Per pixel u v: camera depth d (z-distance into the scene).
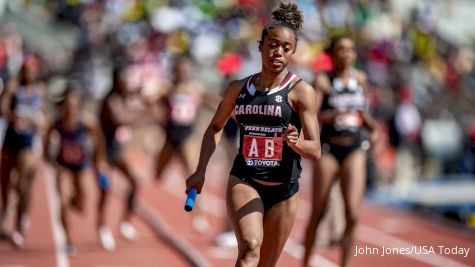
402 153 56.03
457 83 78.88
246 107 17.38
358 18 76.88
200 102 36.91
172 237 34.34
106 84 76.12
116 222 38.84
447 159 60.31
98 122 33.47
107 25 80.19
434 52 79.44
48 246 32.44
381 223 42.28
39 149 43.03
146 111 51.12
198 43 75.12
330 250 31.98
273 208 17.52
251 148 17.42
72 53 78.94
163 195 50.50
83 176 31.36
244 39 73.56
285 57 17.08
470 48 92.56
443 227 41.09
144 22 78.25
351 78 24.36
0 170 33.47
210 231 37.25
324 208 23.84
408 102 56.94
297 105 17.25
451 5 95.19
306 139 17.19
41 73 71.69
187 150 36.38
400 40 78.44
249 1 75.94
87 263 29.16
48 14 85.00
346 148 23.83
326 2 74.69
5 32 79.62
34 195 48.00
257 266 18.09
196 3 76.94
